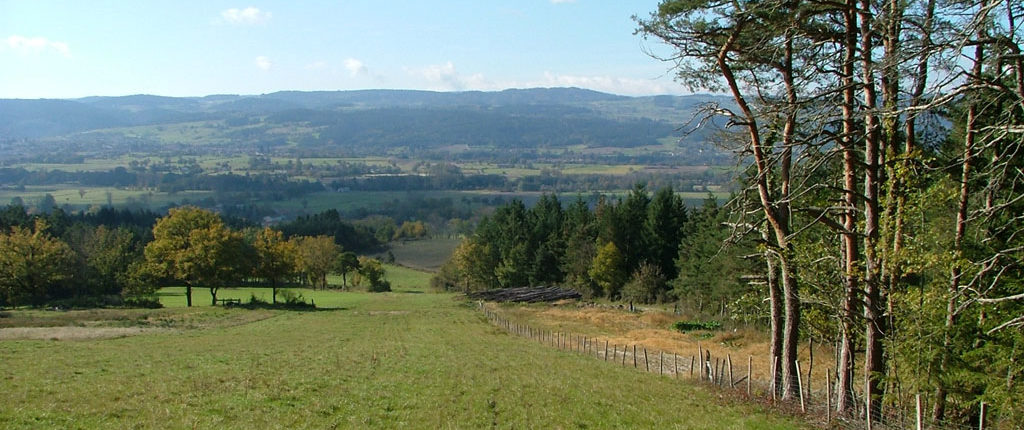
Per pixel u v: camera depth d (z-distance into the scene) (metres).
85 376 23.86
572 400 21.27
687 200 130.38
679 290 65.44
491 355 33.62
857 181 20.03
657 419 19.02
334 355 32.53
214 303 76.50
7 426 15.41
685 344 43.22
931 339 16.70
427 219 193.62
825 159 17.31
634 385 24.75
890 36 15.46
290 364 28.56
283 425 16.64
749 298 28.39
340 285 118.31
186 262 72.62
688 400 22.00
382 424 17.25
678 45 21.11
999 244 18.05
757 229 21.55
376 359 30.80
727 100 20.84
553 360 32.22
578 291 84.25
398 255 148.12
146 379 23.20
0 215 101.88
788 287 21.39
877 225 17.97
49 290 76.19
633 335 48.53
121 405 18.23
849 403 19.08
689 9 20.08
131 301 73.12
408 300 87.50
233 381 22.94
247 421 16.84
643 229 82.56
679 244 77.81
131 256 86.81
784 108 16.78
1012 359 16.00
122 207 189.50
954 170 18.67
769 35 18.83
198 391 20.64
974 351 17.16
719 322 51.59
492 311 69.31
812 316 21.52
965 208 17.95
